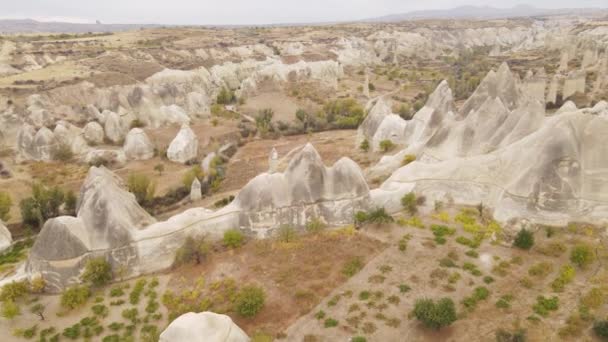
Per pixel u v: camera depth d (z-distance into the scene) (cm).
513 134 4272
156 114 8300
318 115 9056
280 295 3022
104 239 3453
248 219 3788
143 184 5272
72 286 3331
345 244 3534
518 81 9000
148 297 3225
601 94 8881
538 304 2727
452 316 2548
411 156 5147
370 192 4053
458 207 3959
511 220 3550
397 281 3052
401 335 2586
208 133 7944
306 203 3838
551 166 3516
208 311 2789
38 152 6556
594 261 3062
